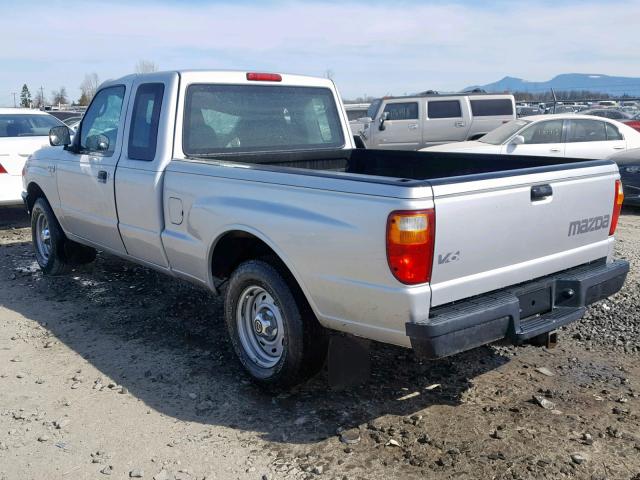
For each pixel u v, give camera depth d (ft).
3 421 12.19
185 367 14.58
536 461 10.70
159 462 10.84
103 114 17.89
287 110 17.71
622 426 11.82
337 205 10.92
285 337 12.44
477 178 10.69
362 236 10.52
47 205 21.01
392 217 10.05
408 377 13.96
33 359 15.07
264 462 10.80
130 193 16.06
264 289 12.80
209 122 16.03
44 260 22.04
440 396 13.08
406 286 10.16
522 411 12.42
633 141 39.58
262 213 12.25
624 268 13.65
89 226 18.53
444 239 10.27
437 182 10.19
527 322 11.77
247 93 16.81
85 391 13.44
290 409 12.62
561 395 13.07
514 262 11.57
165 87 15.55
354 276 10.81
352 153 18.93
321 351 12.50
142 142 15.90
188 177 14.26
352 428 11.84
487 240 10.92
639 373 14.11
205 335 16.49
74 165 18.52
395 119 57.06
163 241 15.24
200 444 11.38
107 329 16.96
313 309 11.84
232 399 13.05
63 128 19.56
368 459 10.85
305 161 17.95
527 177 11.43
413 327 10.21
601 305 18.15
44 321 17.60
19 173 29.27
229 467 10.68
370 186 10.46
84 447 11.30
